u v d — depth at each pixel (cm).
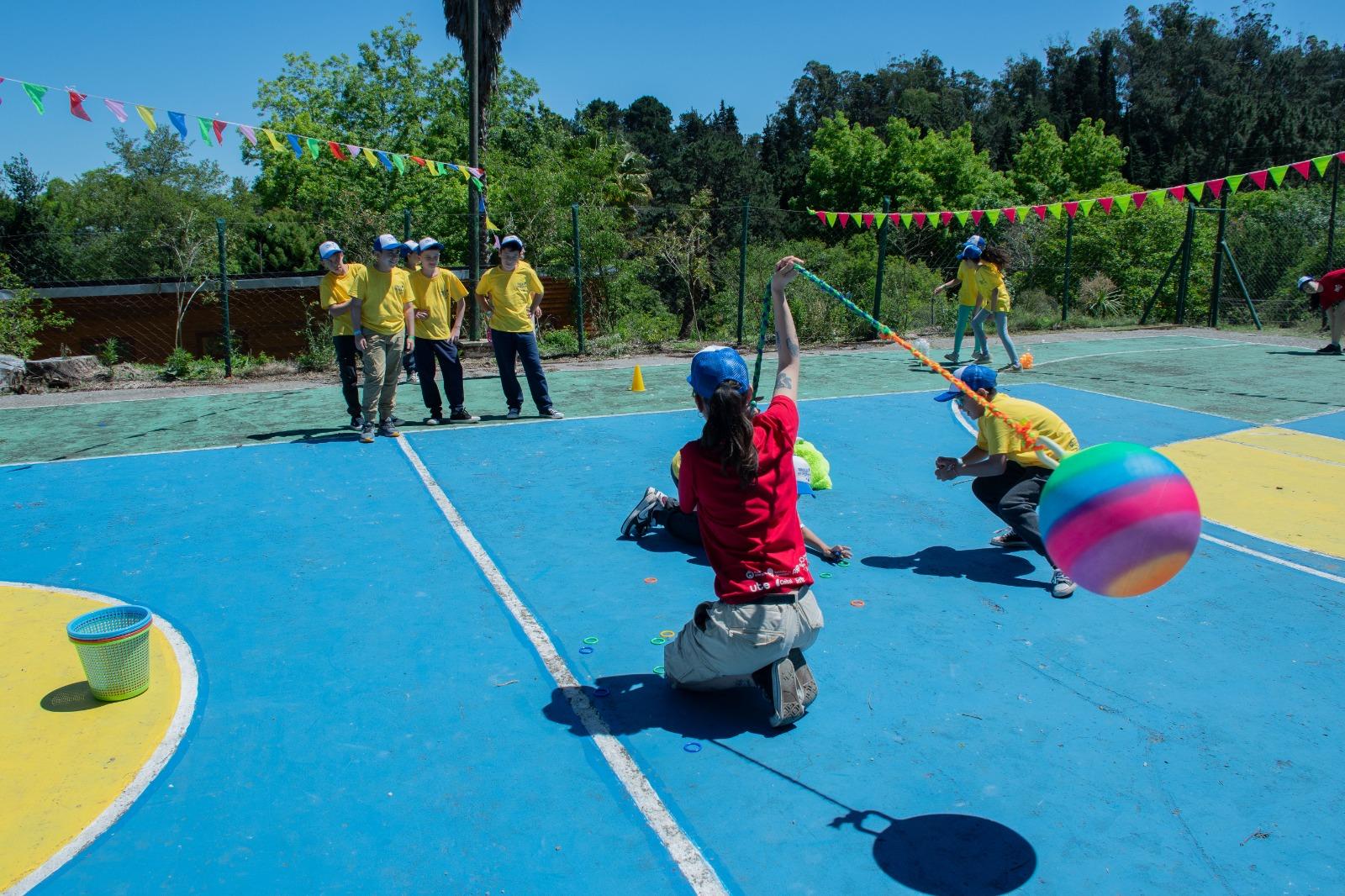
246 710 378
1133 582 267
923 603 486
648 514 577
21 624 459
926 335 1666
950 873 285
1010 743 357
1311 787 330
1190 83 8200
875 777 335
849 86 7375
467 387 1133
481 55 1934
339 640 440
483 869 286
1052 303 2223
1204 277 2042
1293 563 550
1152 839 302
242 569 527
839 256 2436
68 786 328
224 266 1237
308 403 1034
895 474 729
